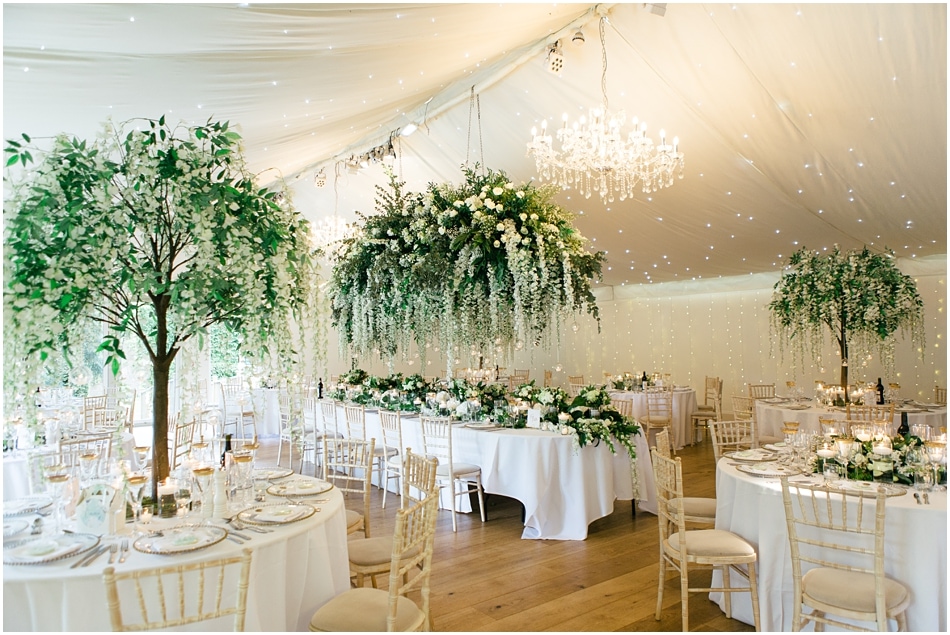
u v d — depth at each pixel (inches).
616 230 333.4
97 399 263.9
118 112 134.3
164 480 109.6
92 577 80.6
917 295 265.4
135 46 110.1
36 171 89.3
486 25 163.2
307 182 357.4
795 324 291.4
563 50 212.8
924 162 209.0
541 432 202.1
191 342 100.2
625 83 218.2
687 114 223.0
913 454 129.0
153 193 95.7
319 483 130.3
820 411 265.6
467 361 164.7
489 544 182.9
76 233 86.7
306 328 119.0
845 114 196.4
